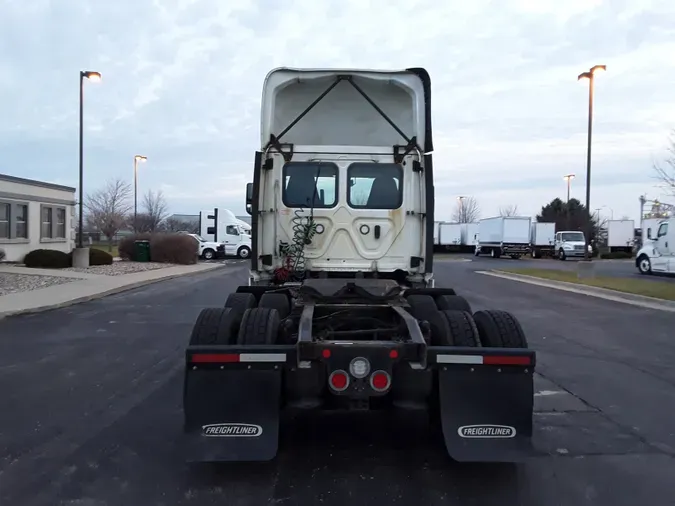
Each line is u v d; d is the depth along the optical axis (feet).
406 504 13.34
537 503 13.42
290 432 18.21
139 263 103.81
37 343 32.19
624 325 39.47
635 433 18.16
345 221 22.31
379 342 14.67
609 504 13.39
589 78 75.92
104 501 13.42
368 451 16.62
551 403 21.39
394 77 22.84
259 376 14.42
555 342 33.35
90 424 18.72
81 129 81.35
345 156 22.35
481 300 53.98
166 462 15.70
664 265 82.74
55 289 56.44
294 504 13.33
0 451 16.39
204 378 14.38
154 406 20.67
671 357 29.35
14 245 85.71
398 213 22.40
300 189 22.31
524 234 154.81
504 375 14.62
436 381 15.28
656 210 124.88
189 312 44.78
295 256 22.17
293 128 23.80
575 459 16.05
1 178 82.17
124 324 38.88
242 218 179.63
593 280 71.51
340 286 19.16
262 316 15.98
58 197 100.01
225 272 93.71
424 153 22.65
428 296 19.85
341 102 23.75
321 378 15.07
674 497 13.74
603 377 25.26
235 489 14.10
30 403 20.97
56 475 14.83
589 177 77.05
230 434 14.20
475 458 14.17
